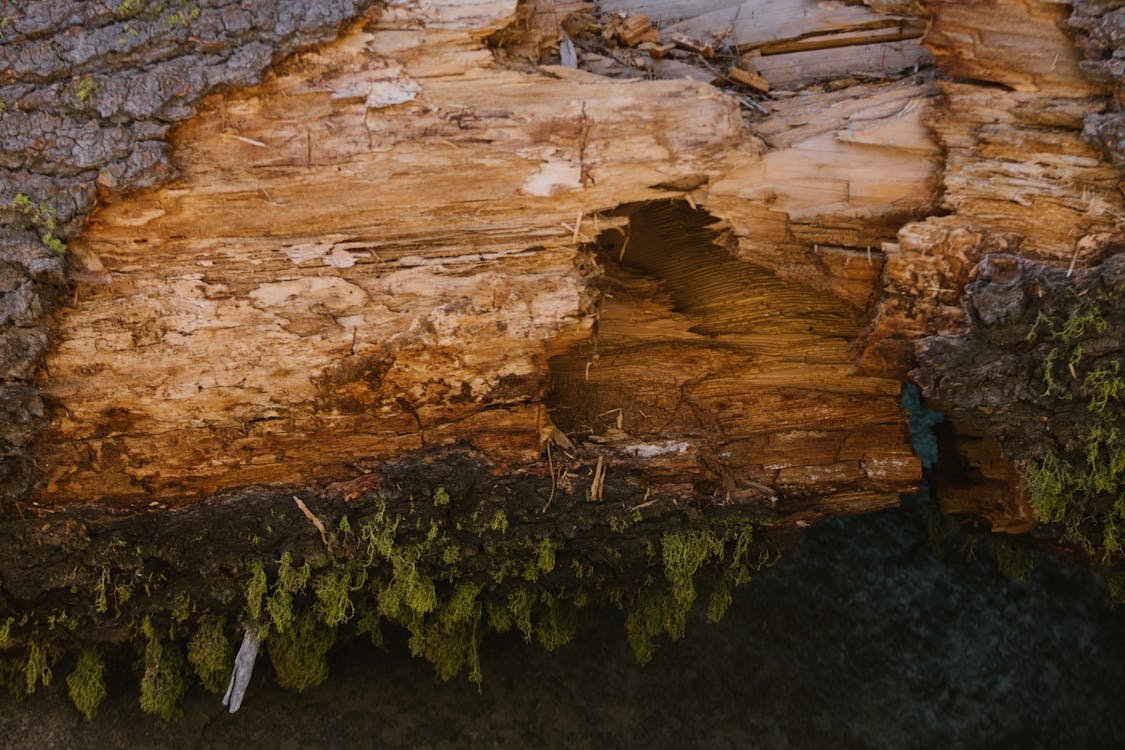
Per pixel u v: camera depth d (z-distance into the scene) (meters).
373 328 2.35
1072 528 2.48
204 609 2.66
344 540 2.52
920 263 2.22
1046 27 2.14
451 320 2.33
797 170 2.30
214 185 2.29
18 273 2.23
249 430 2.43
